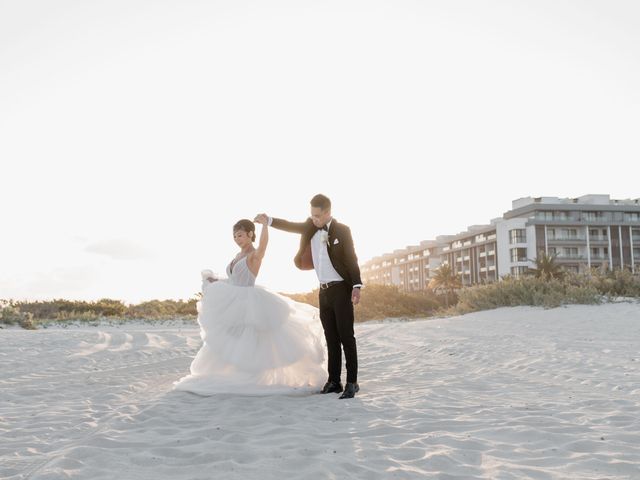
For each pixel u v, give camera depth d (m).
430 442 3.24
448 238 101.50
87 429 3.72
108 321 22.19
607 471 2.71
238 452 3.04
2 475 2.73
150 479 2.64
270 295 5.25
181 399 4.79
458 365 7.02
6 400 4.91
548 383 5.39
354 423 3.82
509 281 20.56
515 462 2.88
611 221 74.75
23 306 26.84
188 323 22.16
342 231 5.29
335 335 5.37
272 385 5.14
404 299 34.91
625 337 9.44
